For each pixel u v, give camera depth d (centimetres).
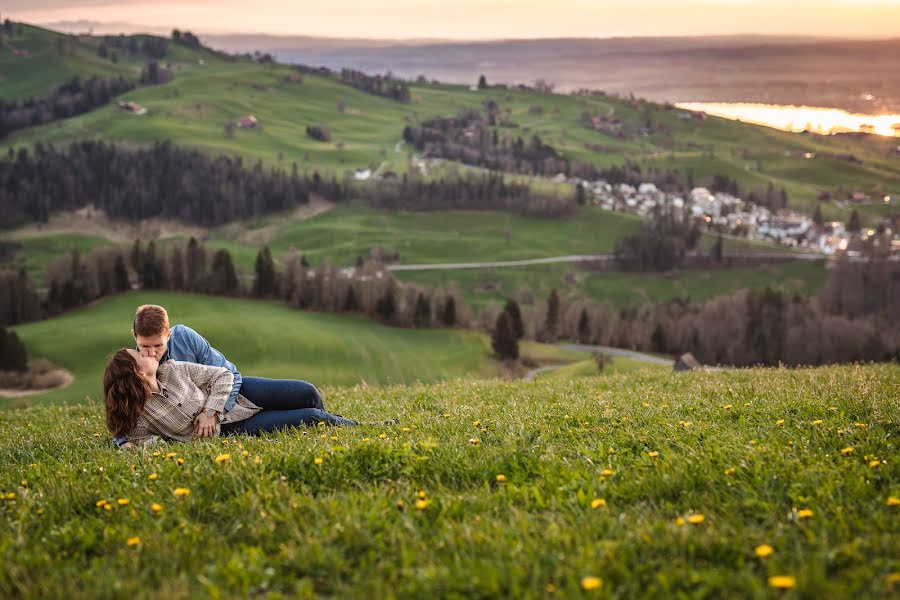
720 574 379
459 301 15538
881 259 19362
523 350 14762
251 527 471
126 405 746
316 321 14200
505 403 1073
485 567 394
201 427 759
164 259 15950
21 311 13762
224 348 11962
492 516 489
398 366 12250
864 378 1148
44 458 789
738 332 14612
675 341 15725
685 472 539
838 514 443
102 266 15375
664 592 365
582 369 11575
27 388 10288
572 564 393
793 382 1129
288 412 802
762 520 462
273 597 377
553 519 467
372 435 732
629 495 514
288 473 586
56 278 14838
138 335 755
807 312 14662
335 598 380
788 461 548
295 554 420
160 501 536
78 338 11806
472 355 13362
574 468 583
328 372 11631
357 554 434
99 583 399
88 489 573
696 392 1064
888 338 13638
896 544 396
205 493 544
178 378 766
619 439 692
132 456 685
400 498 511
